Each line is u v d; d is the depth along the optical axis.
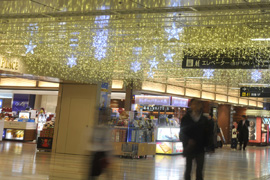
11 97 26.91
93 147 4.92
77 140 13.12
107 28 8.39
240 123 19.84
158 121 14.85
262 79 15.79
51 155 12.01
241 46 8.98
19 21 7.92
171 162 11.70
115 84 18.19
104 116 5.12
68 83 13.62
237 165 11.88
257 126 25.95
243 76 15.27
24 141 17.97
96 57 12.76
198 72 15.16
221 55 9.27
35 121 20.09
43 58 12.34
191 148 5.00
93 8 6.27
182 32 8.41
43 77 12.47
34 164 9.23
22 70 11.52
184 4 5.77
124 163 10.60
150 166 10.22
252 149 21.64
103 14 6.77
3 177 6.88
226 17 6.79
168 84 19.69
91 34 9.23
